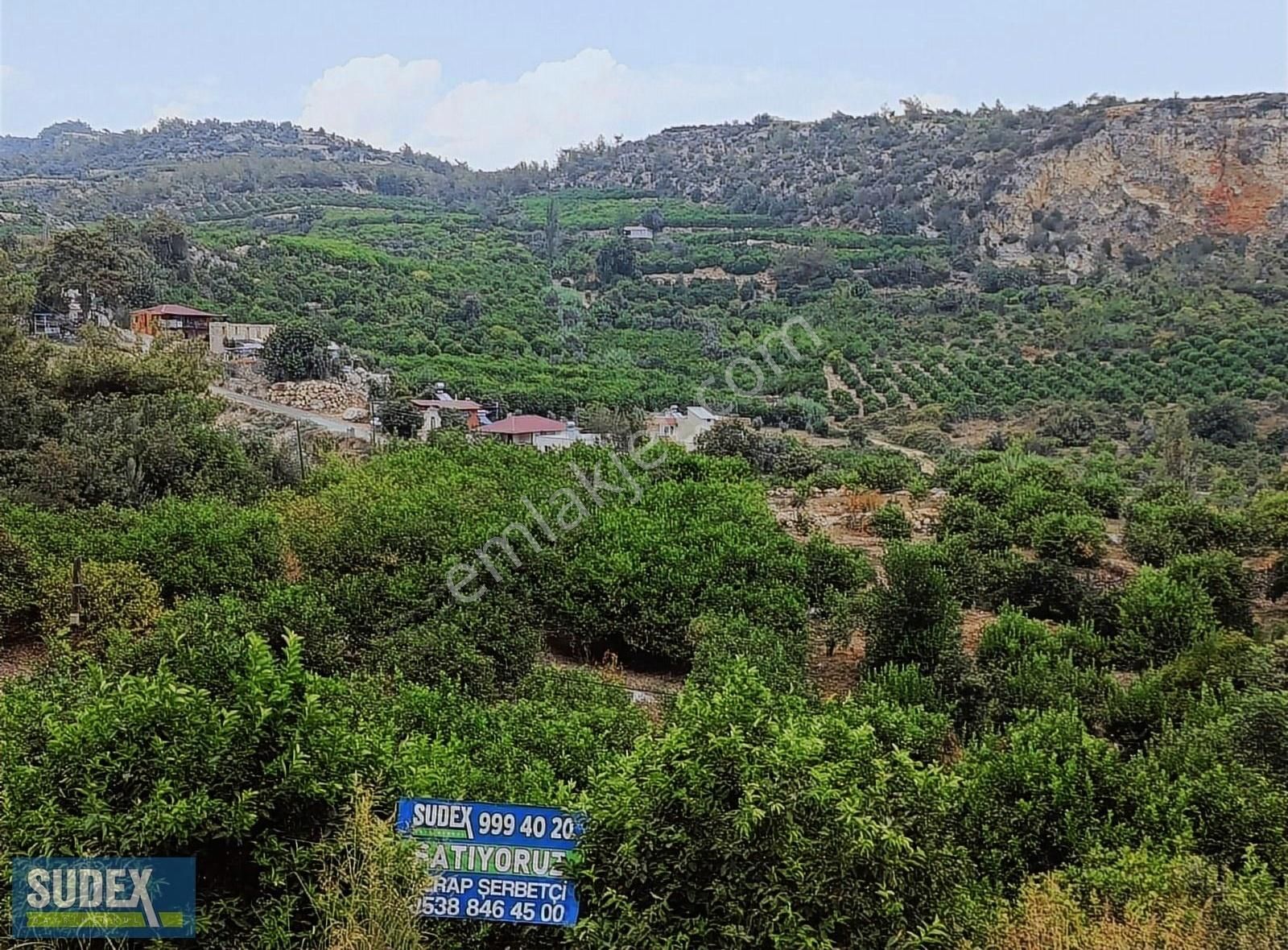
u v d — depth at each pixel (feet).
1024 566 58.39
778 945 14.97
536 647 41.37
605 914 16.25
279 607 37.11
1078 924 19.47
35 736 18.11
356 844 16.37
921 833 17.84
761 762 16.14
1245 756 29.96
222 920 16.08
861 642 52.44
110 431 64.54
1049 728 31.32
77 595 39.11
